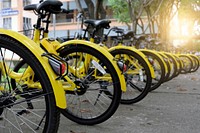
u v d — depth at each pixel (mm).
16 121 2207
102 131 2365
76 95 2670
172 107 3320
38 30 2357
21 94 1818
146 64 3375
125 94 3404
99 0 5922
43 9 2238
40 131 2096
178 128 2488
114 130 2398
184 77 6586
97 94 2859
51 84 1560
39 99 1960
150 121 2699
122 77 2521
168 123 2641
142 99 3557
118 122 2643
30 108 2311
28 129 2207
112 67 2518
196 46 12672
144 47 4926
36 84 1952
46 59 1601
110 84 2592
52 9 2242
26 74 2020
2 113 2006
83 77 2674
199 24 17578
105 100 2768
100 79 2678
